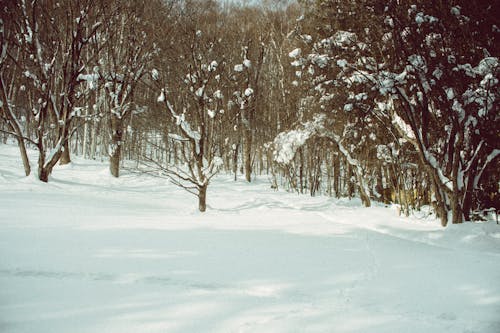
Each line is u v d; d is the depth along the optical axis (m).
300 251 6.47
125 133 25.31
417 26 8.86
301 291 4.41
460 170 9.36
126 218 9.15
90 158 26.78
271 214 12.20
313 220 10.97
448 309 4.00
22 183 13.42
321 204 15.48
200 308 3.74
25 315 3.36
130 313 3.53
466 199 9.19
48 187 13.70
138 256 5.50
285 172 23.09
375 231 9.48
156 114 18.14
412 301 4.21
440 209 9.74
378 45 10.53
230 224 9.33
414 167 13.20
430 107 10.34
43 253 5.28
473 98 8.12
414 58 8.84
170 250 5.98
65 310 3.52
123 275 4.62
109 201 12.70
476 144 9.54
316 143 18.17
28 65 15.53
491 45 8.77
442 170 10.38
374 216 11.80
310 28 14.20
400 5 9.31
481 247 7.23
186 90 12.81
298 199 17.20
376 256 6.33
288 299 4.14
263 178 27.97
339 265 5.62
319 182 22.08
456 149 8.76
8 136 30.31
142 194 16.02
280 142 15.89
